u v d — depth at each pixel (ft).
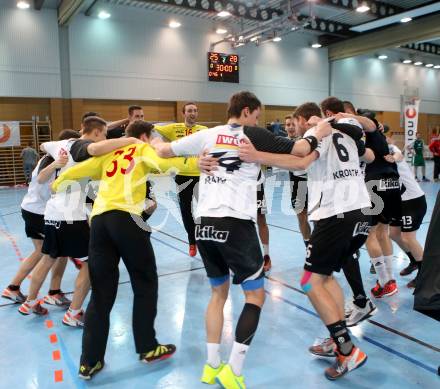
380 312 11.07
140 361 8.75
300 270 14.87
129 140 8.71
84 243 10.30
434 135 46.24
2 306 12.00
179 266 15.69
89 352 8.10
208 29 54.65
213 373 7.64
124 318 10.99
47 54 45.47
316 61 65.05
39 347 9.47
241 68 58.08
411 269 13.92
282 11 51.60
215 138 7.65
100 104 49.14
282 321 10.62
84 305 11.96
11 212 28.99
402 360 8.65
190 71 53.98
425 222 23.61
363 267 15.17
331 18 55.77
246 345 7.29
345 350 7.90
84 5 44.96
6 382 8.02
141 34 50.21
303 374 8.20
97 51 47.98
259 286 7.59
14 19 43.68
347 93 69.10
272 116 62.34
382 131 11.78
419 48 72.74
